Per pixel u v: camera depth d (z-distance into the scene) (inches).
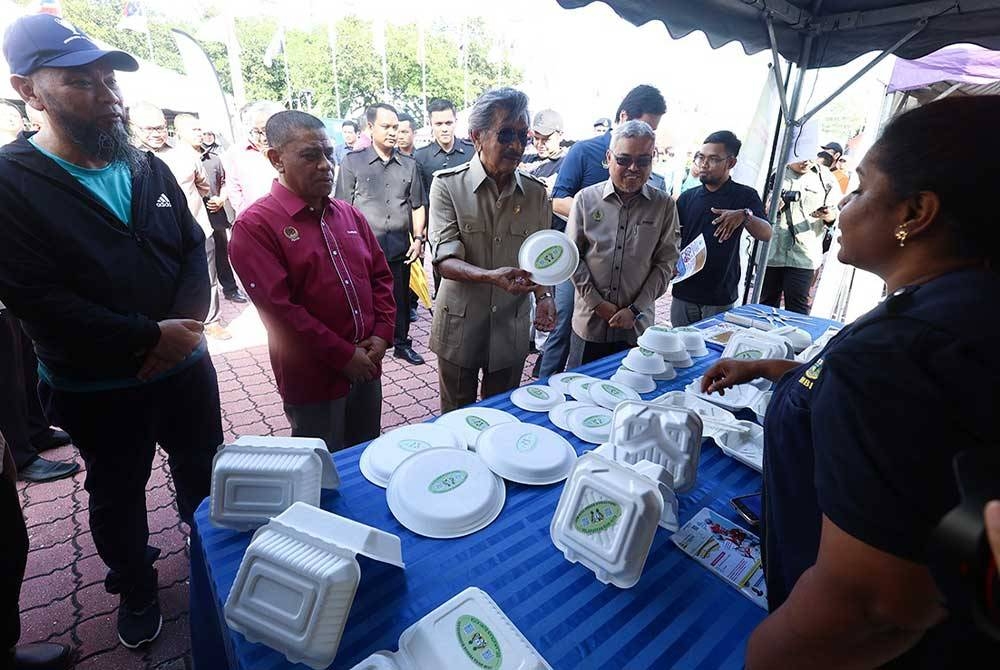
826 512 22.7
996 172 22.0
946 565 14.9
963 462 15.8
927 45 113.6
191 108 264.7
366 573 38.4
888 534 20.1
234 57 430.6
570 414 61.4
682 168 315.3
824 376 24.8
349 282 69.8
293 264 64.7
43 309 49.7
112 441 58.7
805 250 157.9
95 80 51.3
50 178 50.8
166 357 57.1
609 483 40.1
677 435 49.8
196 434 68.0
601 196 92.8
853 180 185.2
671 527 44.3
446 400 91.9
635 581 38.6
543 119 169.6
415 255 156.6
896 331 22.2
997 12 100.9
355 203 146.3
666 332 82.9
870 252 27.5
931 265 25.0
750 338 82.6
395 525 43.4
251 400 130.7
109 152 54.6
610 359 81.6
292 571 32.0
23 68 49.5
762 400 66.2
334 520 36.6
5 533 49.6
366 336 74.4
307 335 63.7
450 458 49.3
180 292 63.0
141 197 58.2
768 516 35.1
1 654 51.6
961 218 23.1
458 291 83.4
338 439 74.5
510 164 75.5
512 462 50.7
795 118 136.3
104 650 63.1
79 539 80.6
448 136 158.7
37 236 49.8
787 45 127.5
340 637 32.3
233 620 32.8
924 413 19.8
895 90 186.7
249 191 190.2
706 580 39.8
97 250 53.5
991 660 22.2
